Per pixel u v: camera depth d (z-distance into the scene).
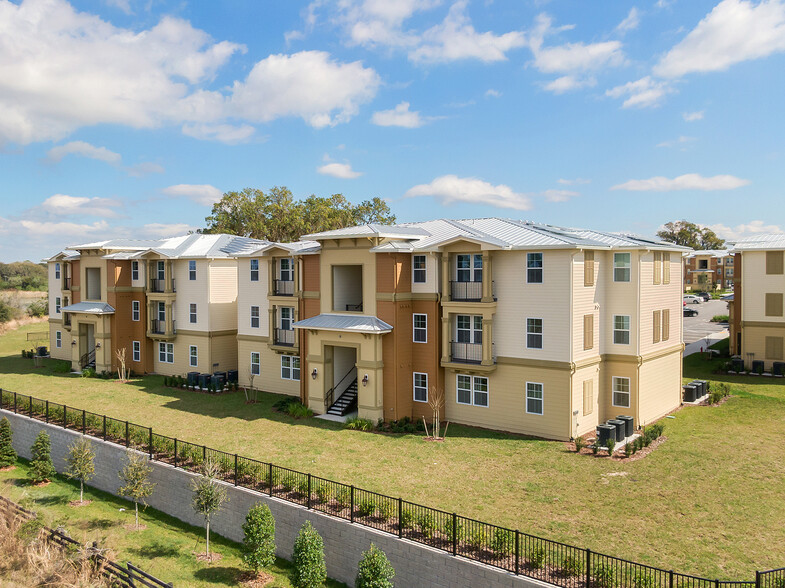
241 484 21.61
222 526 21.55
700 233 132.62
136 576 16.41
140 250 45.44
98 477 26.94
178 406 34.09
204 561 19.27
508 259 27.66
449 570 15.93
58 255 50.62
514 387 27.67
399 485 21.25
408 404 30.06
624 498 19.67
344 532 18.11
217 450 24.09
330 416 31.45
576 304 26.36
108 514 23.59
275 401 35.16
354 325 29.70
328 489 19.84
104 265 45.03
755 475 21.34
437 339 29.42
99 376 44.00
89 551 18.23
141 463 22.80
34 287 119.19
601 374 28.94
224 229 72.12
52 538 19.14
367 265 30.25
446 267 28.80
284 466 23.36
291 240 73.50
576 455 24.17
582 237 30.44
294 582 16.81
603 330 28.97
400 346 29.52
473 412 29.08
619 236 32.41
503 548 15.83
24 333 72.00
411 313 30.22
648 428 26.48
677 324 32.72
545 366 26.61
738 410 31.12
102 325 44.16
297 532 19.33
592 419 28.00
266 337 38.00
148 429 27.38
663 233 133.88
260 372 38.59
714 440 25.67
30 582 16.86
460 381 29.47
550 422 26.66
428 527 17.12
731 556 15.79
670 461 23.06
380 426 28.92
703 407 32.19
